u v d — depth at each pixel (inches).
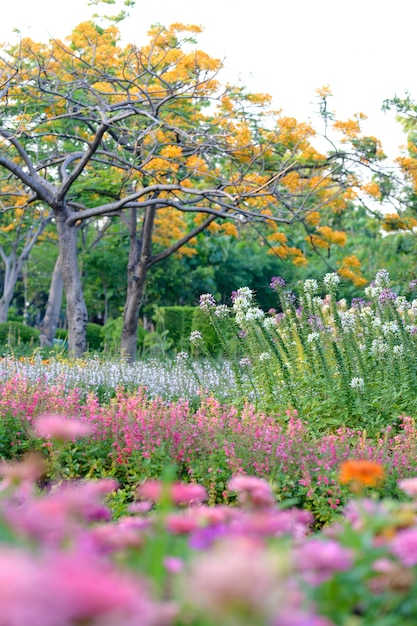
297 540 92.4
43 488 267.7
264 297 1711.4
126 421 300.2
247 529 88.9
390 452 278.4
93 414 314.7
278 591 53.2
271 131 698.2
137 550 86.2
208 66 659.4
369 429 346.6
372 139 694.5
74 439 279.4
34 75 644.1
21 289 1919.3
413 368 382.9
